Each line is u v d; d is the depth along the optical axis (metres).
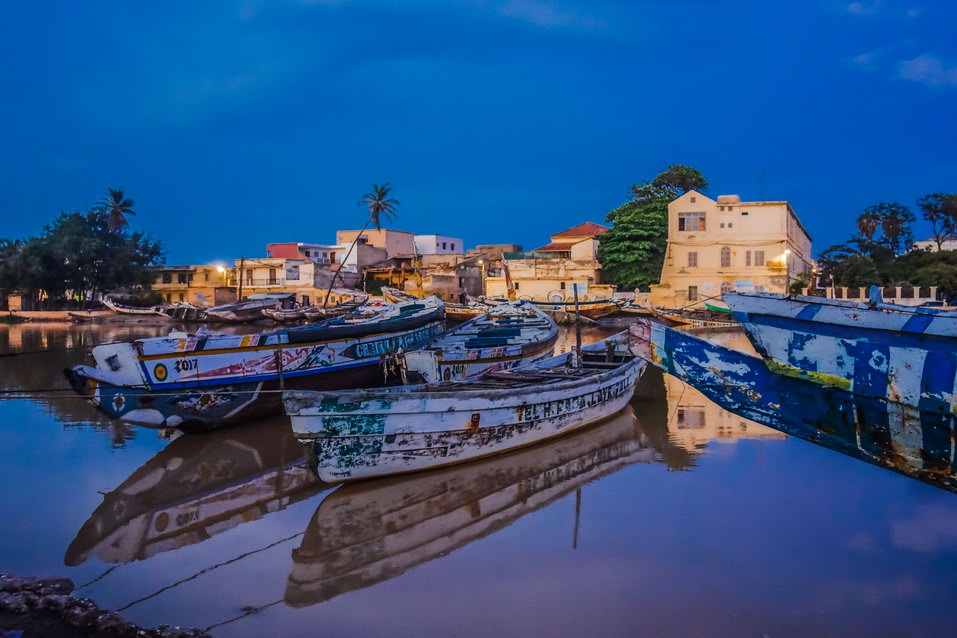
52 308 66.00
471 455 11.11
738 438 12.82
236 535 8.67
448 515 9.10
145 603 6.96
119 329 48.81
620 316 45.34
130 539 8.56
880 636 6.14
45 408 16.36
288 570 7.67
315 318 48.72
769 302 7.99
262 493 10.23
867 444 7.75
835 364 7.60
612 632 6.27
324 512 9.30
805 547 7.91
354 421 9.82
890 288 44.19
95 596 7.11
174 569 7.73
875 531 8.32
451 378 15.91
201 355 13.15
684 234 49.50
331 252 76.88
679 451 11.92
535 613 6.61
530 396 11.66
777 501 9.35
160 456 12.20
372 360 16.83
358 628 6.45
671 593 6.93
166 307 57.28
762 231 48.81
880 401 7.37
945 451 7.11
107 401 12.10
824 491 9.72
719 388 8.55
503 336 21.19
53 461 11.86
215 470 11.36
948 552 7.72
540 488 10.08
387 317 20.88
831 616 6.46
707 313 42.47
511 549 8.02
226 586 7.31
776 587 7.01
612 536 8.30
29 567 7.79
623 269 55.88
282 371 14.41
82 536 8.66
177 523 9.09
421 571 7.54
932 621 6.35
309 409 9.50
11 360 26.02
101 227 70.19
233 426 14.11
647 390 18.58
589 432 13.40
